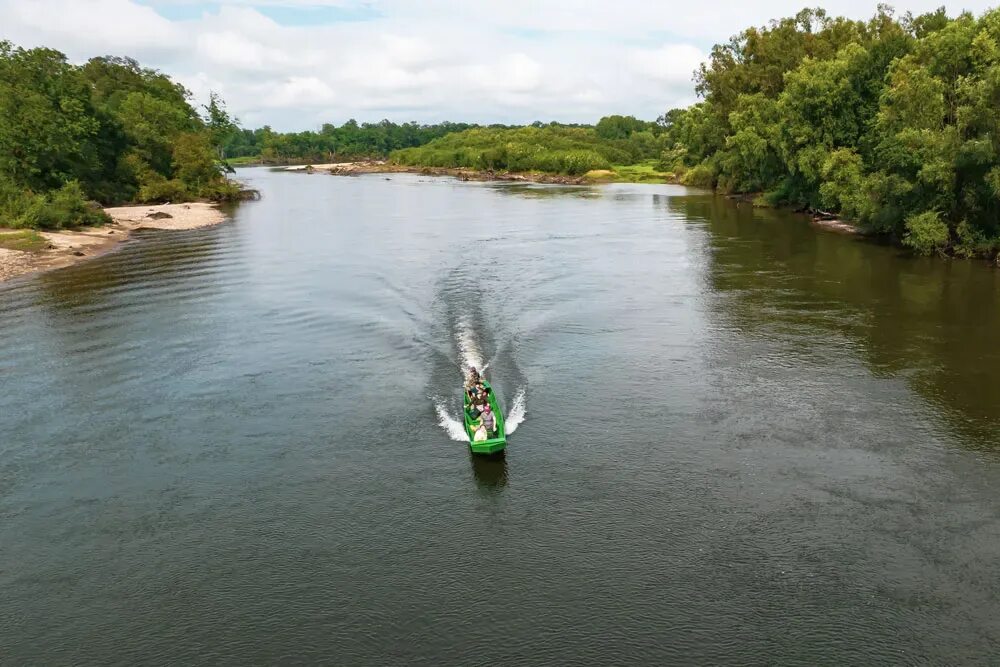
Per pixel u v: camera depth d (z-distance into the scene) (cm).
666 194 11394
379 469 2228
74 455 2361
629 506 1991
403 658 1485
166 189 10294
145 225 7712
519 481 2134
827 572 1706
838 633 1523
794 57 9344
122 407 2719
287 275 4981
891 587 1650
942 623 1541
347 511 2006
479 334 3475
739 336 3372
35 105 7569
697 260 5281
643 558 1772
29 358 3262
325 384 2906
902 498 1995
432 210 9381
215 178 11356
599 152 18612
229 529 1942
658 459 2238
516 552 1808
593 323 3638
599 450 2302
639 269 4991
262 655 1506
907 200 5250
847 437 2344
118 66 13262
